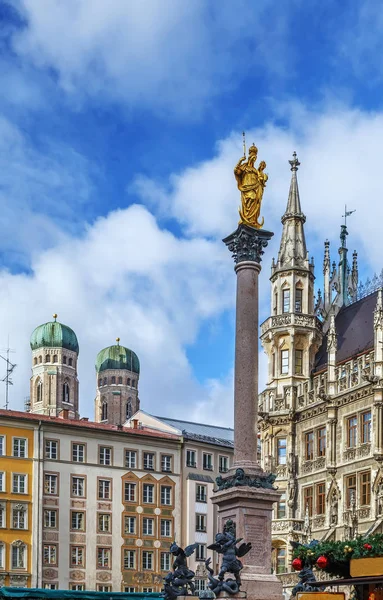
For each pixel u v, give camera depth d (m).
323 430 78.06
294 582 66.94
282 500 80.44
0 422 93.44
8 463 92.94
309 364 83.06
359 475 72.25
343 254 91.75
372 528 67.12
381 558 26.75
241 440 42.06
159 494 101.69
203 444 106.62
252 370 42.97
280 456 82.06
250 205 44.75
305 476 79.19
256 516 40.28
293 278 84.56
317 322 84.56
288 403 81.69
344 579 27.53
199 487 104.56
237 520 40.06
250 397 42.56
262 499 40.44
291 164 88.81
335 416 76.19
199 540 102.81
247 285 43.97
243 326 43.47
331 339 78.50
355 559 27.55
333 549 31.38
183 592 43.31
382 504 68.88
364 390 72.81
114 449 100.06
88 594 55.22
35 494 93.56
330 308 89.00
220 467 108.25
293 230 86.56
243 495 40.22
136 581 97.62
